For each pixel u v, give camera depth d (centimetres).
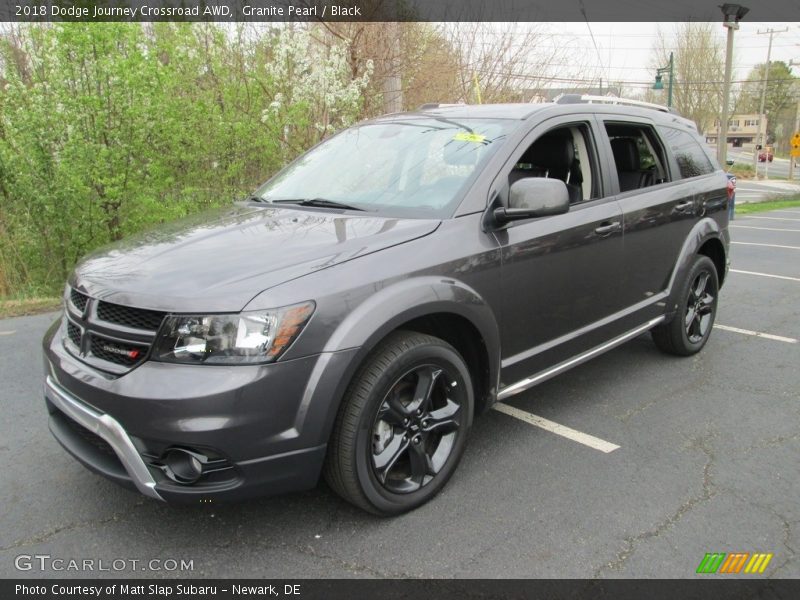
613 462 349
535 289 347
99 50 820
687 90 5403
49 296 796
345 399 268
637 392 447
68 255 885
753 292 782
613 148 463
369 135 417
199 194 950
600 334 406
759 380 472
